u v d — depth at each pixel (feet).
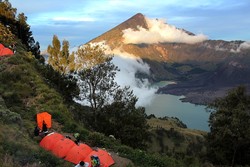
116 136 126.00
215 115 137.28
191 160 129.18
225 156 136.26
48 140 74.33
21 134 72.08
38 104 103.55
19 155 56.90
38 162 58.44
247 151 134.72
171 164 86.84
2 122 73.82
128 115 130.11
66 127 92.12
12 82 113.09
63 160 69.62
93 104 134.72
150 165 81.00
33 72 132.36
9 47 169.17
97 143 86.84
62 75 152.97
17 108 95.20
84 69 135.33
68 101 134.00
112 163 74.02
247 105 135.54
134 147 126.41
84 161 70.44
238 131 124.26
